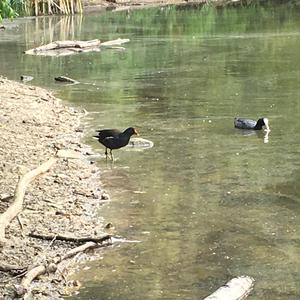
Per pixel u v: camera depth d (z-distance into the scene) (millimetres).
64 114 17219
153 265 8984
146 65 25078
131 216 10586
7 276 8609
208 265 8953
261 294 8195
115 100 19156
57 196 11320
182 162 13219
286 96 19125
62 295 8227
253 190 11625
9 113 16531
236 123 15727
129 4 53406
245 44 30000
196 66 24531
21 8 45625
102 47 30109
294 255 9180
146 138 15008
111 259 9180
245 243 9578
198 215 10594
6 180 11812
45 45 29641
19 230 9906
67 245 9516
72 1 46312
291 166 12859
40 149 13867
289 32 34031
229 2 54594
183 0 55406
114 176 12453
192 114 17234
